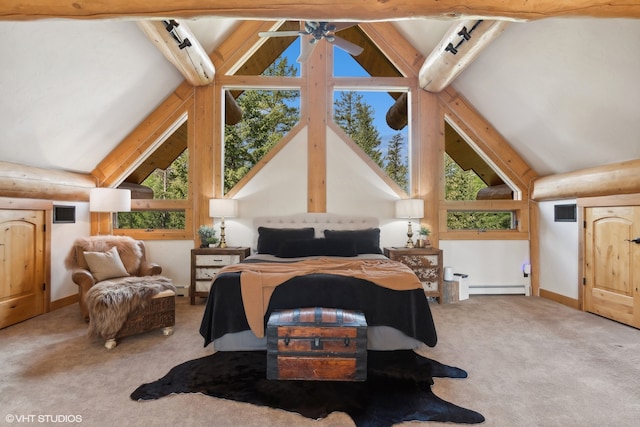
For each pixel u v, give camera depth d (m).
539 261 4.79
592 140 3.52
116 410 1.93
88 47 3.19
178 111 4.82
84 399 2.04
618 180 3.38
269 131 6.88
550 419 1.85
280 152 4.88
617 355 2.67
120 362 2.55
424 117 4.88
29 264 3.66
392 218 4.90
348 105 6.24
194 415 1.89
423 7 2.29
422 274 4.30
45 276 3.84
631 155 3.29
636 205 3.31
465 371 2.41
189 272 4.77
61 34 2.90
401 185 5.96
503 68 3.71
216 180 4.81
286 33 2.96
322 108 4.90
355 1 2.30
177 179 6.98
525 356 2.66
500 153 4.80
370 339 2.79
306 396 2.08
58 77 3.17
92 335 2.81
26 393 2.10
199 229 4.48
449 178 6.98
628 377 2.31
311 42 3.12
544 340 3.00
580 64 2.95
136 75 3.93
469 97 4.66
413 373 2.38
